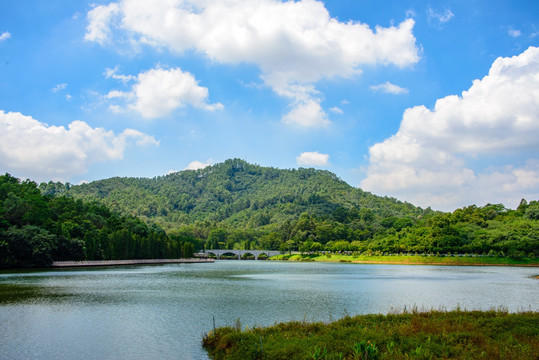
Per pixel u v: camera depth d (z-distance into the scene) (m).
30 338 48.50
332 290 100.19
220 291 96.31
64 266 180.12
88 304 73.12
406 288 105.81
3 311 64.88
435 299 84.00
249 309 69.69
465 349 34.22
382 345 36.88
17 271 149.12
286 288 104.50
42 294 84.94
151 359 40.72
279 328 46.25
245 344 39.91
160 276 141.88
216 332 46.56
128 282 115.88
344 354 33.81
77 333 51.12
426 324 43.28
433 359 31.89
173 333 51.41
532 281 129.00
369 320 48.16
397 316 50.16
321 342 37.44
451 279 137.00
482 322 44.31
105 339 48.28
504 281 128.75
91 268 179.00
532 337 37.53
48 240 172.50
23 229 170.62
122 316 62.41
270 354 35.84
